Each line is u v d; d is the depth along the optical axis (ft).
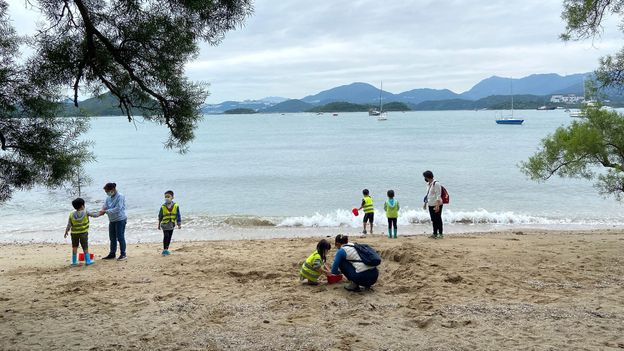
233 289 27.45
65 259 41.19
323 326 20.57
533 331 19.08
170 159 182.09
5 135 19.90
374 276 25.55
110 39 21.94
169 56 22.17
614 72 33.78
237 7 21.79
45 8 20.52
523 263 31.09
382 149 214.48
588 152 36.11
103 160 179.52
